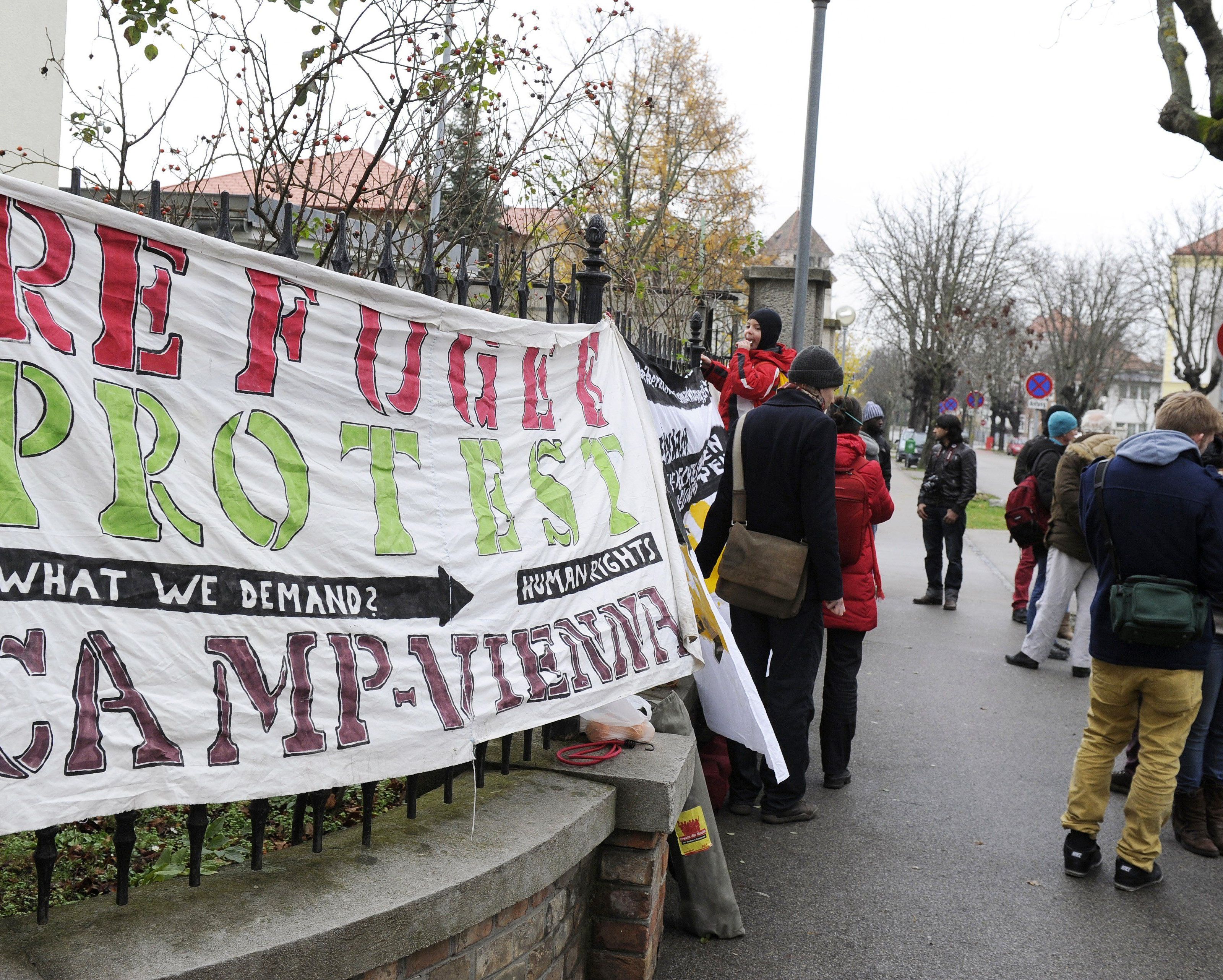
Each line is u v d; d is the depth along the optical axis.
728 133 29.25
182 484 2.30
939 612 11.50
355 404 2.78
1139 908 4.45
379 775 2.60
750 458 5.07
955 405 51.25
